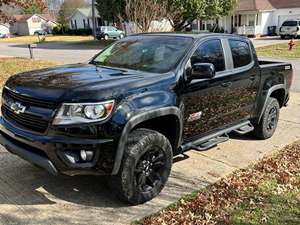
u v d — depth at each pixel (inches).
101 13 1162.6
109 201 161.2
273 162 208.5
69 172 143.8
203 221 146.3
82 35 2145.7
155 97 156.6
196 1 1056.2
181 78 171.0
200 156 216.4
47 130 143.3
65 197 163.8
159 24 732.7
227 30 1731.1
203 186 177.8
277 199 165.2
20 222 143.8
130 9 711.7
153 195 162.4
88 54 919.7
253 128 238.2
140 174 155.8
